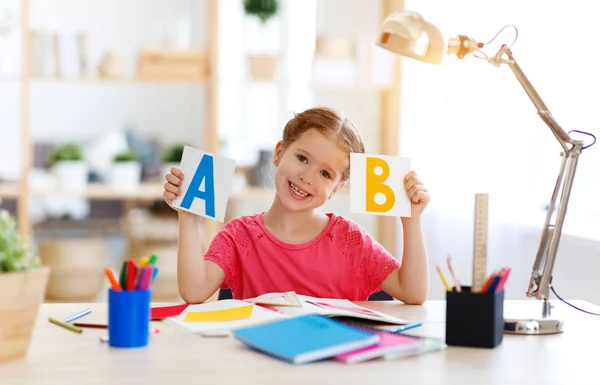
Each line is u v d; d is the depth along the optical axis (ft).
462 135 9.11
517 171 8.48
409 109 11.05
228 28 13.65
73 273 11.68
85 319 4.51
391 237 11.89
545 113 4.77
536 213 8.36
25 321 3.69
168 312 4.65
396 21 4.87
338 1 12.71
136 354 3.82
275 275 5.67
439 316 4.90
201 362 3.70
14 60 13.76
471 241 9.02
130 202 13.70
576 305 5.33
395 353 3.87
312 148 5.47
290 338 3.92
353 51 11.66
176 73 11.60
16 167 14.24
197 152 5.04
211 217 4.98
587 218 7.89
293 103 13.57
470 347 4.12
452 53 4.97
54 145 14.47
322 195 5.53
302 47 13.43
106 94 14.57
